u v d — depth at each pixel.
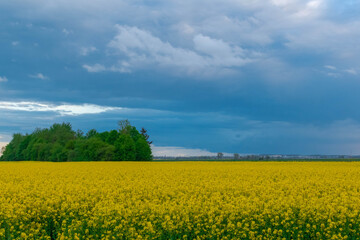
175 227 10.77
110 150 75.94
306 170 29.91
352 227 11.41
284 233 11.19
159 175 25.75
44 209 13.53
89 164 46.88
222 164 44.56
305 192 16.70
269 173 27.38
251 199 14.62
